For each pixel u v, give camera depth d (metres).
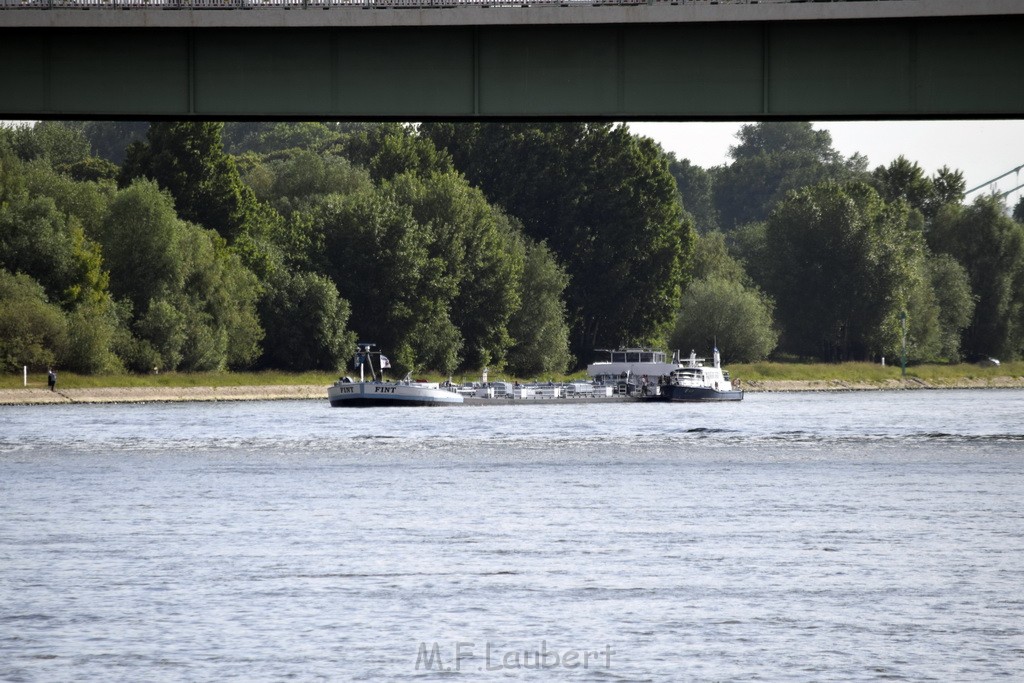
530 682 97.94
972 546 146.38
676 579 129.00
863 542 149.12
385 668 100.81
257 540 150.50
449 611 116.75
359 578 129.25
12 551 142.88
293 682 97.56
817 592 123.81
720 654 104.50
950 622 113.50
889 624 112.81
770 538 152.00
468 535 154.12
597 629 111.25
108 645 106.00
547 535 154.12
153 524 162.25
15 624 111.94
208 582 127.12
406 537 152.62
